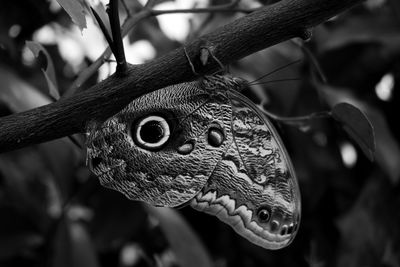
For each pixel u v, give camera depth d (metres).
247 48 0.28
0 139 0.27
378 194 0.48
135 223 0.48
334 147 0.50
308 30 0.28
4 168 0.48
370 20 0.48
